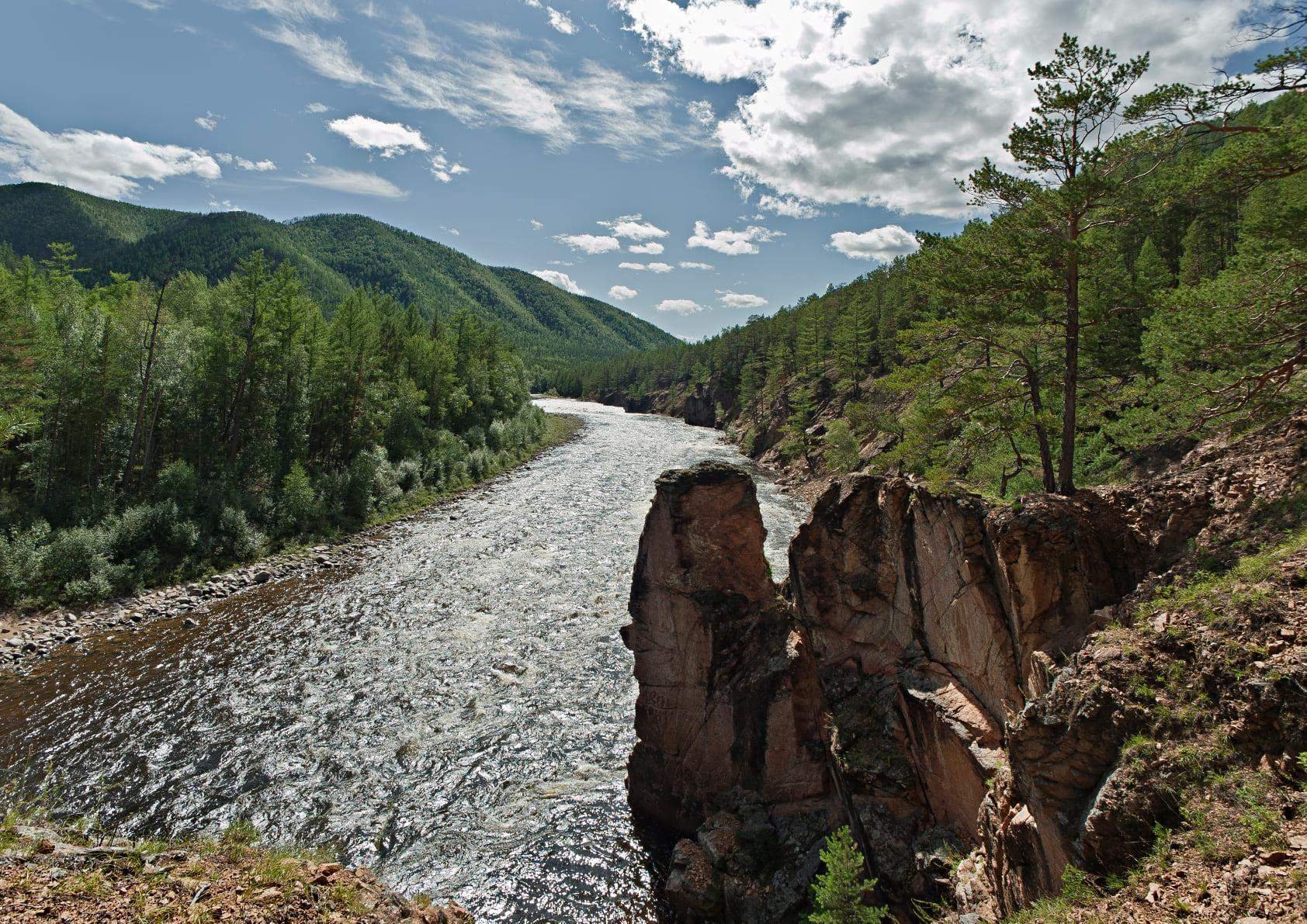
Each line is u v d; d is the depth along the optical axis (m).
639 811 21.20
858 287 115.50
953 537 15.02
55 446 42.41
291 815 21.14
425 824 20.94
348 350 61.44
